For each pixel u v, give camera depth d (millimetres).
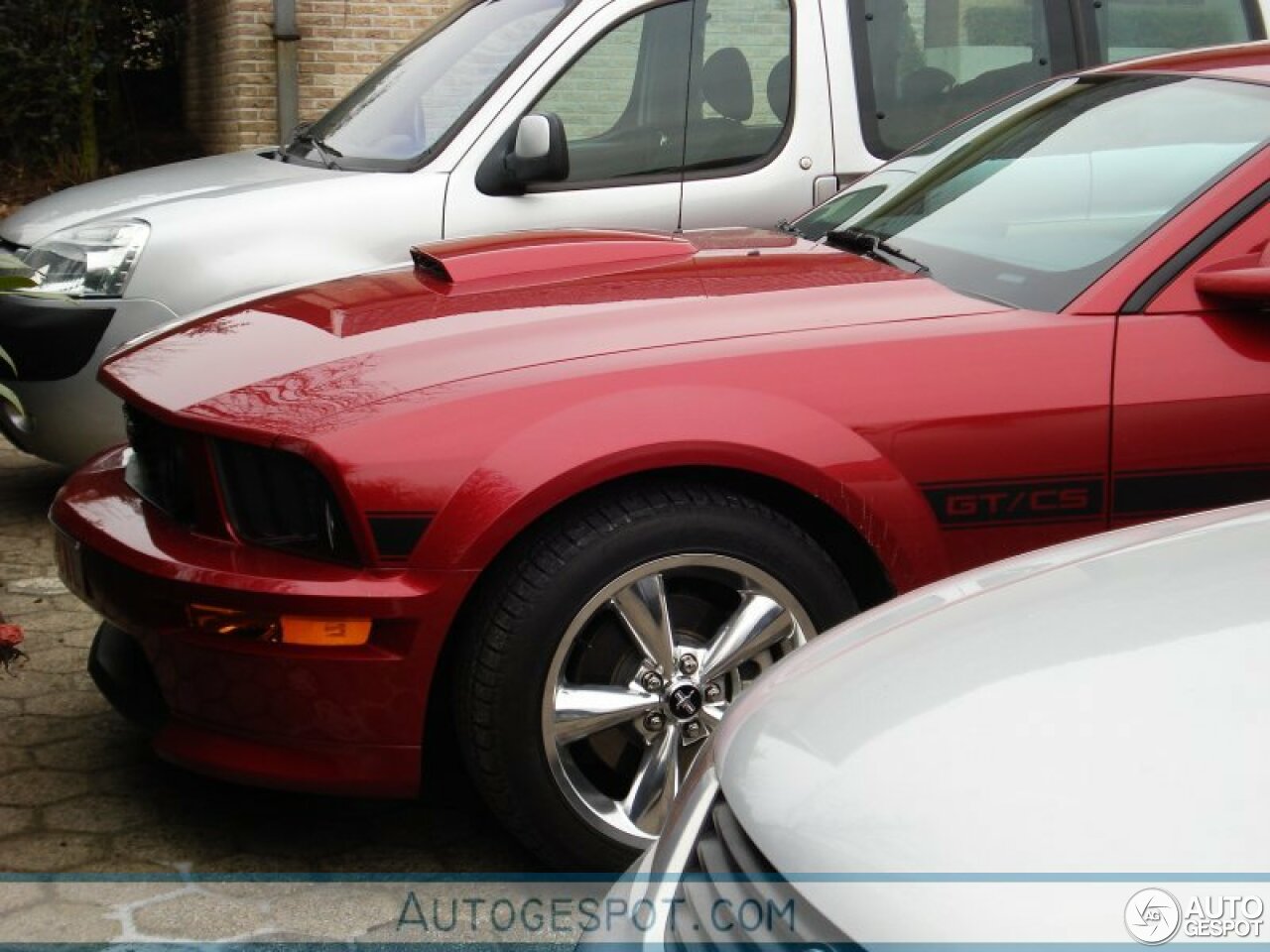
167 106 13336
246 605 2855
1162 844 1517
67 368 5156
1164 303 3072
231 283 5102
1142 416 3008
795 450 2898
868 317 3098
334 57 10984
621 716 2936
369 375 2996
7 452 6625
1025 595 2127
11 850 3174
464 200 5262
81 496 3371
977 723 1779
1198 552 2172
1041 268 3230
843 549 3066
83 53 11633
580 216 5344
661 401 2881
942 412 2961
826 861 1642
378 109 5719
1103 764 1648
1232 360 3035
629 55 5434
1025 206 3502
